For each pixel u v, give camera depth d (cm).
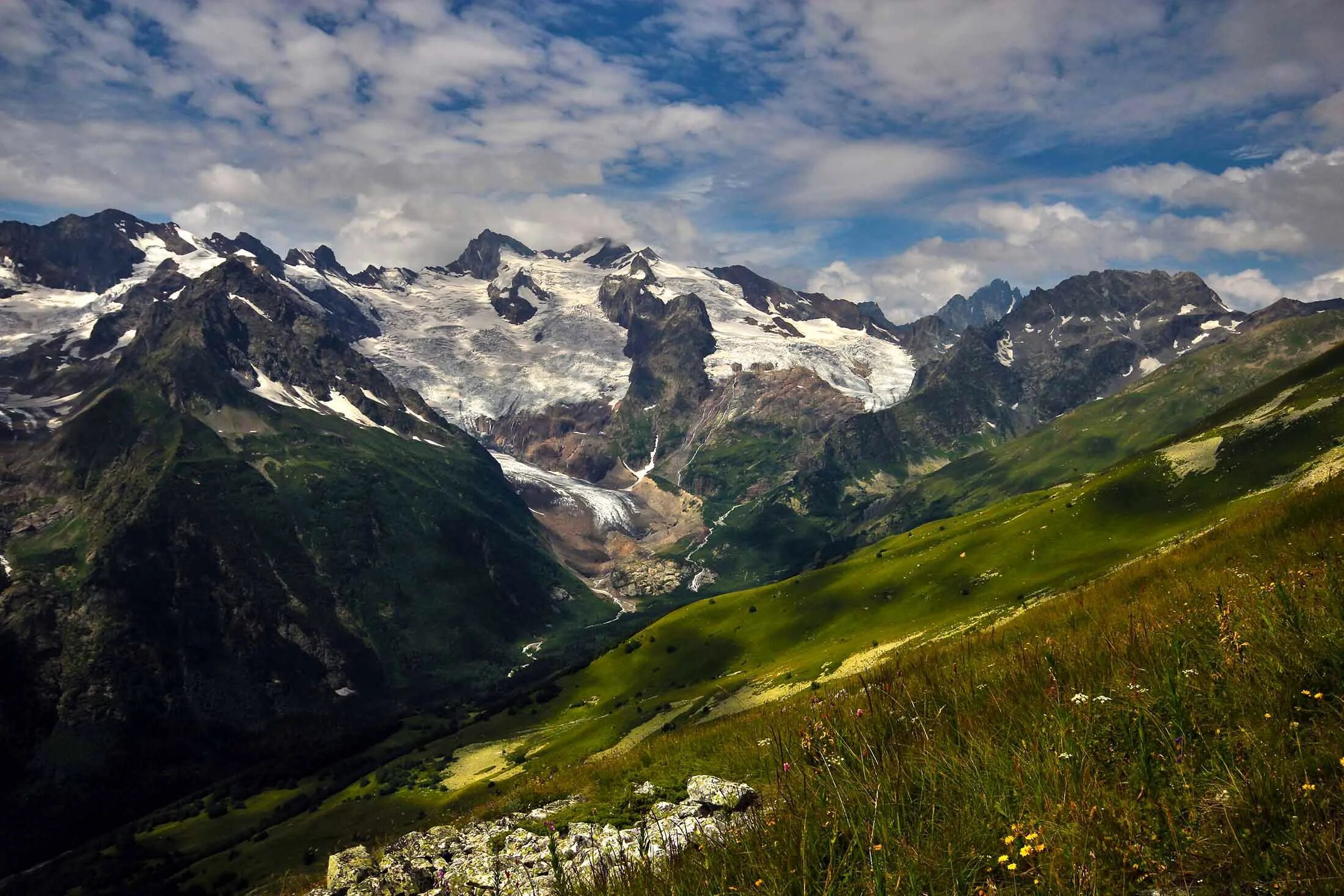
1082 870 450
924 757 681
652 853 749
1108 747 604
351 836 11994
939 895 476
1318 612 681
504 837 1126
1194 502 12406
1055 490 18538
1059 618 1969
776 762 1014
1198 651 760
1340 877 372
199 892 11238
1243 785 475
